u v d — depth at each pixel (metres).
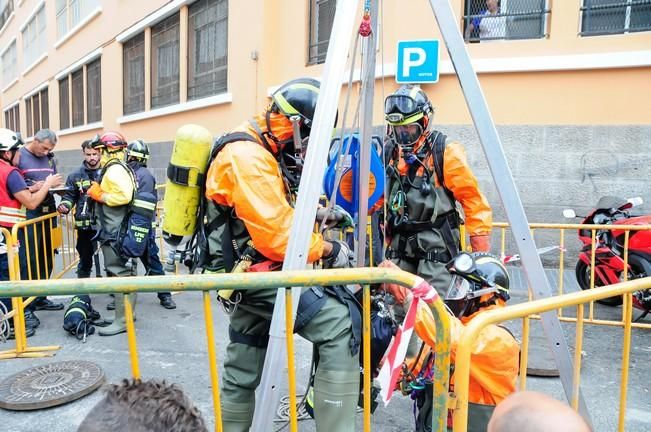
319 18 7.41
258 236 1.94
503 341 2.04
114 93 13.12
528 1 6.02
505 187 2.20
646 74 5.59
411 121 3.02
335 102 1.87
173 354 3.97
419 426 2.26
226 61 9.05
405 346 1.65
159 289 1.55
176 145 2.14
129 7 11.97
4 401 3.07
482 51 6.11
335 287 2.09
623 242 4.66
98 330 4.51
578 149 5.88
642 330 4.45
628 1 5.66
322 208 2.27
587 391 3.32
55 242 5.44
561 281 4.54
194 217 2.22
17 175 4.48
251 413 2.39
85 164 5.12
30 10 20.12
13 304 3.91
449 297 2.23
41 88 19.25
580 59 5.71
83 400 3.20
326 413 2.05
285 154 2.17
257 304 2.14
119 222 4.37
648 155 5.65
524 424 1.15
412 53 6.02
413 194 3.18
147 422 1.09
